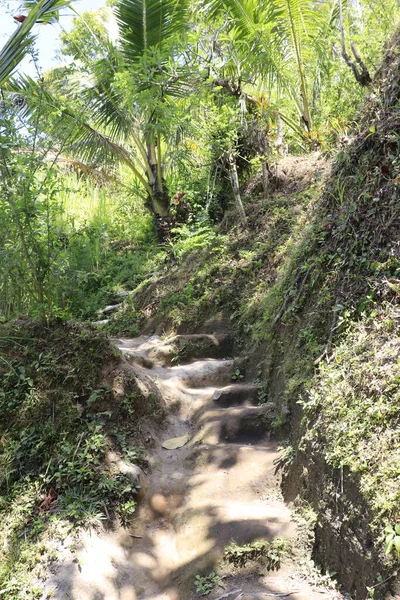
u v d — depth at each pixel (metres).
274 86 7.79
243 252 5.54
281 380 3.51
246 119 6.51
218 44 6.21
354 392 2.53
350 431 2.38
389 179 3.09
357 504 2.18
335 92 6.71
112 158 8.09
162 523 2.96
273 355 3.81
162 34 7.57
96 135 7.86
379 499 2.02
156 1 7.26
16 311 4.06
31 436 3.19
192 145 7.60
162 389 3.99
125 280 8.24
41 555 2.61
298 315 3.62
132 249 9.41
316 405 2.79
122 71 6.83
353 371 2.62
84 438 3.20
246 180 7.20
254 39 6.81
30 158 3.50
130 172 10.51
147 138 7.70
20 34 3.31
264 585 2.30
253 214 6.12
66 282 3.94
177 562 2.64
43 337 3.72
